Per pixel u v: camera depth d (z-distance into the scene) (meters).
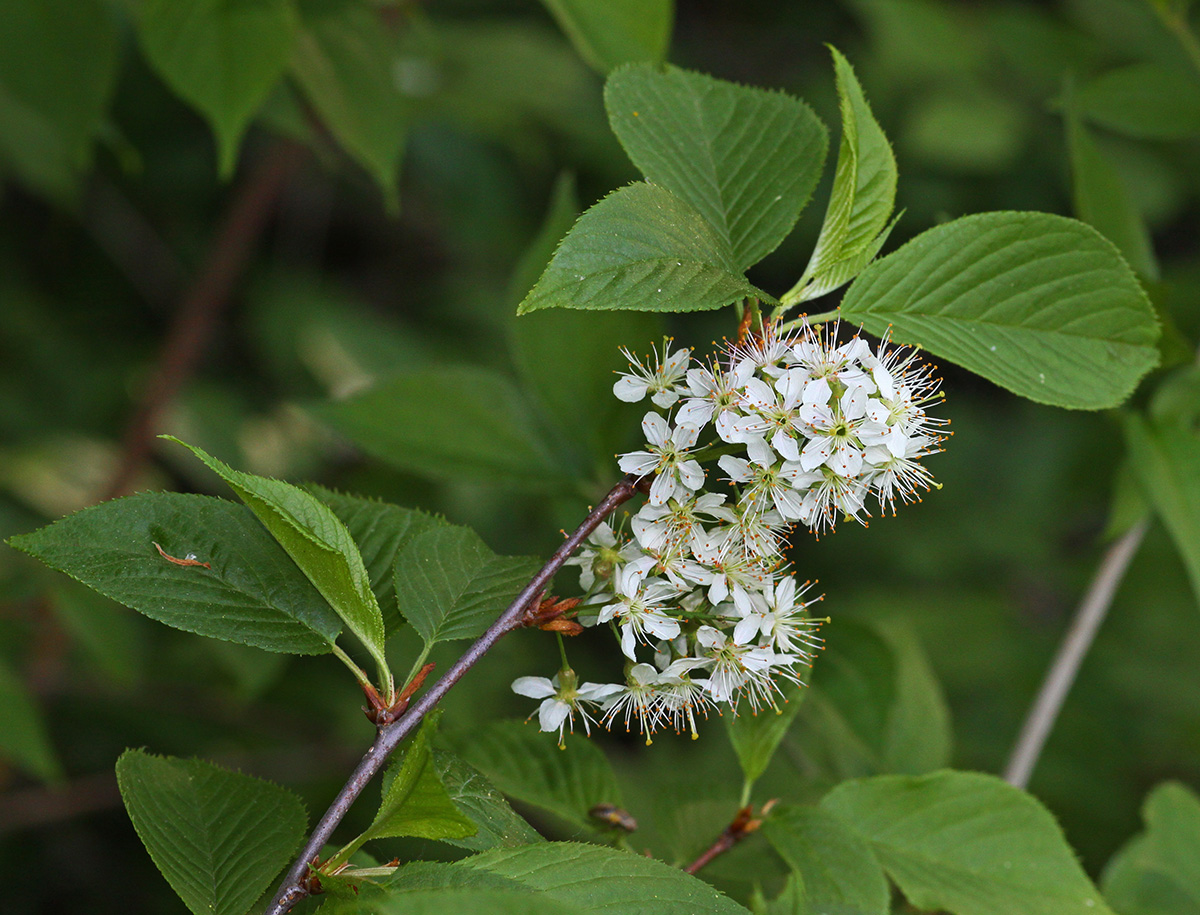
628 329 0.71
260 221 1.12
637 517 0.58
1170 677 1.15
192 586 0.58
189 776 0.60
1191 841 0.70
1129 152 1.30
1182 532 0.68
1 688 0.81
